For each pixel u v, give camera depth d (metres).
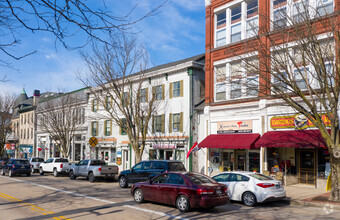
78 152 38.56
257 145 17.77
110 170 22.39
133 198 14.06
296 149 18.19
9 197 14.31
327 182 15.48
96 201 13.12
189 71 24.80
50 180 23.55
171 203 11.33
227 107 20.83
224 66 21.69
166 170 17.09
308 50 12.95
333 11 15.68
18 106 56.56
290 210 11.50
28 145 50.00
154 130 27.50
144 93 28.12
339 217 10.12
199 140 24.42
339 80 12.49
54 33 4.66
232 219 9.69
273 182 12.45
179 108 25.38
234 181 13.09
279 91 13.99
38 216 9.94
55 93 40.62
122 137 30.89
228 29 21.45
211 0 22.80
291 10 16.41
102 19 4.66
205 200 10.42
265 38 17.72
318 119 12.93
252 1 20.17
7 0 4.33
